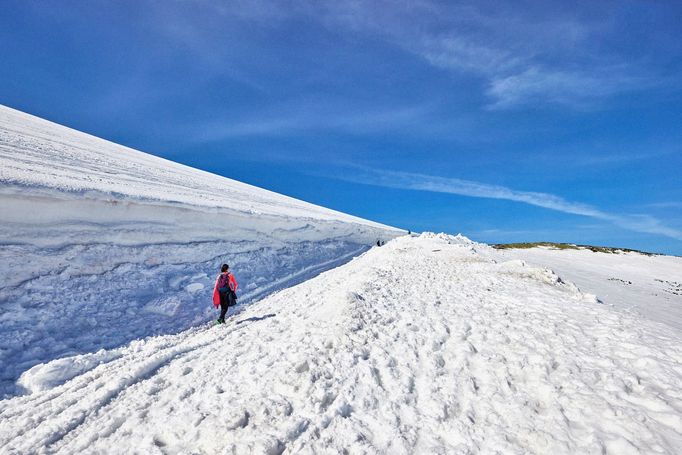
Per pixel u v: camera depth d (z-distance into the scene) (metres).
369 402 5.47
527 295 10.41
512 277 13.02
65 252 13.58
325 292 12.60
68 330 10.80
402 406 5.39
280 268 22.00
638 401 5.09
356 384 5.87
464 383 5.92
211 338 9.56
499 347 7.00
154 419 5.50
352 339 7.15
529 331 7.62
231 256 20.44
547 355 6.53
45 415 6.02
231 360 7.32
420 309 9.17
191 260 18.16
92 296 12.77
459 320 8.33
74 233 14.34
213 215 21.67
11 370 8.54
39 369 8.17
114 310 12.51
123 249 15.66
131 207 17.05
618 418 4.76
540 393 5.55
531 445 4.50
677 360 6.10
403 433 4.81
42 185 13.94
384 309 8.89
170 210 18.97
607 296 19.62
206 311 13.88
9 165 15.80
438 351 6.96
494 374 6.11
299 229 29.91
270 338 8.35
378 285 11.11
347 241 36.75
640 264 46.16
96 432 5.29
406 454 4.46
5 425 5.75
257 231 25.00
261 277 19.52
